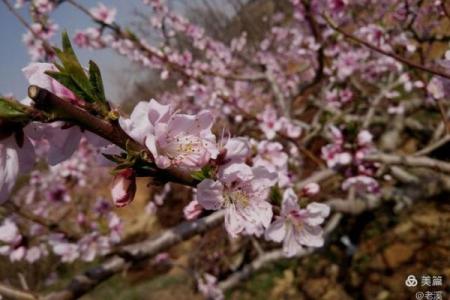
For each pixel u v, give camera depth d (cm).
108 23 467
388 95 586
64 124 89
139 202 1042
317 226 154
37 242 406
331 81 670
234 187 111
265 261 548
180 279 805
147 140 87
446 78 198
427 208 575
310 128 630
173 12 618
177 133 96
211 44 676
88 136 96
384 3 532
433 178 478
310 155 364
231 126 578
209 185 102
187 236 308
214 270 681
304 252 544
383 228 594
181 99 756
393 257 543
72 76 83
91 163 791
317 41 499
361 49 580
